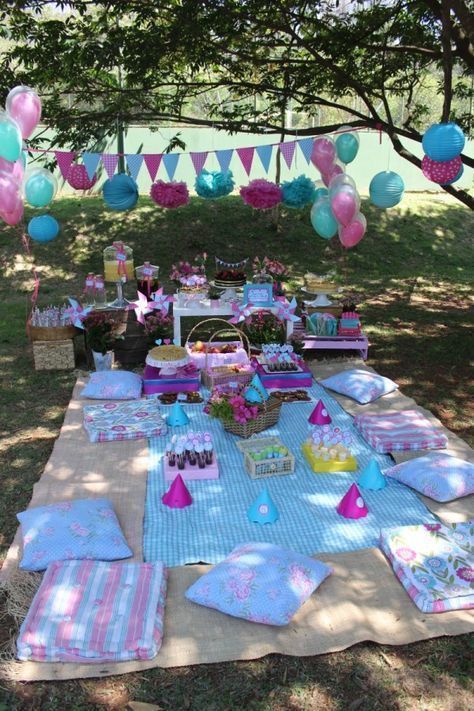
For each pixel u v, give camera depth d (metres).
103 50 7.49
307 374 6.62
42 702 2.99
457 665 3.21
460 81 10.38
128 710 2.94
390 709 2.97
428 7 7.54
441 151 5.06
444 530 4.04
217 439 5.57
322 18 8.34
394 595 3.60
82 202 14.23
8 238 12.16
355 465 5.05
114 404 6.02
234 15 7.56
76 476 4.88
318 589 3.63
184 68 9.35
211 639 3.29
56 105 8.36
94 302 7.89
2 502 4.65
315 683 3.10
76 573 3.58
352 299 8.20
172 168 5.41
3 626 3.45
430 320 9.34
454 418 6.14
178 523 4.32
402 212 14.66
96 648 3.14
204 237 13.00
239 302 7.25
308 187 6.83
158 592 3.50
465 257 13.43
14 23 7.92
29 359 7.57
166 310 7.38
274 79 9.10
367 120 7.68
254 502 4.40
